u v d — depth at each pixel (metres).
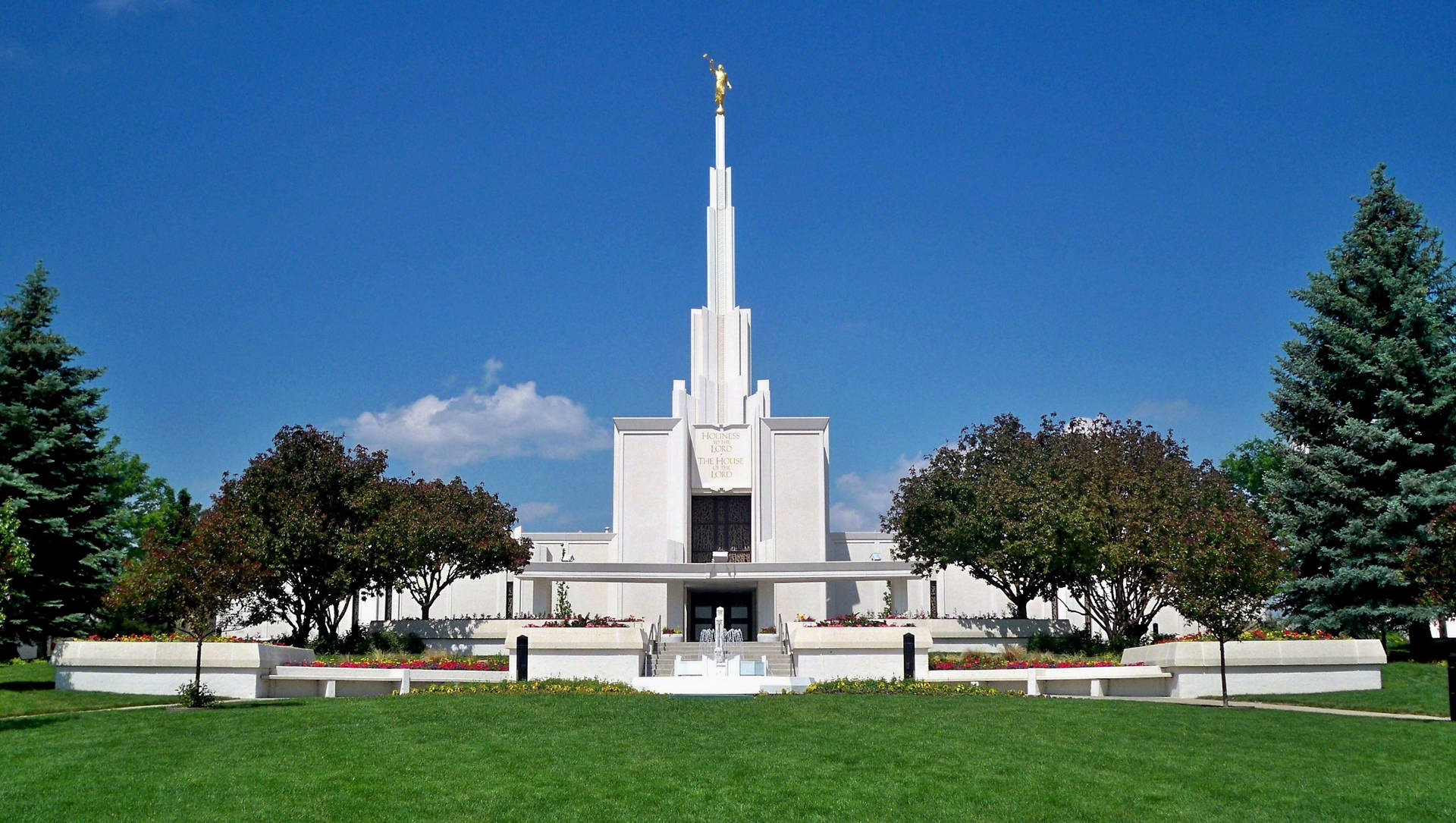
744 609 66.50
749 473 68.69
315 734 22.30
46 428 38.12
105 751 20.64
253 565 35.06
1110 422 46.56
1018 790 18.27
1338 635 40.03
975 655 42.69
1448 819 17.02
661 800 17.45
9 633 35.91
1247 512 40.81
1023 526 42.50
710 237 72.62
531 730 22.81
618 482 67.50
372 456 45.75
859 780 18.81
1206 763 20.34
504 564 51.78
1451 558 34.72
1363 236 41.44
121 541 54.94
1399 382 39.50
